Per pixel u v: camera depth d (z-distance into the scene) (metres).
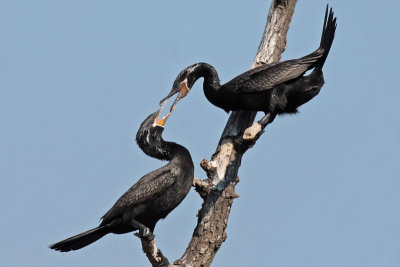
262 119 14.16
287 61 14.34
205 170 14.02
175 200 13.80
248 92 14.21
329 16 14.34
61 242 13.13
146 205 13.53
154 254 13.40
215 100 14.69
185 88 14.89
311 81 14.52
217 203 13.86
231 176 14.05
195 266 13.65
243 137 13.82
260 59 15.51
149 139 14.64
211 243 13.77
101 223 13.45
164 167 13.82
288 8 15.90
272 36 15.73
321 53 14.30
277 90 14.21
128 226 13.59
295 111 14.87
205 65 14.91
